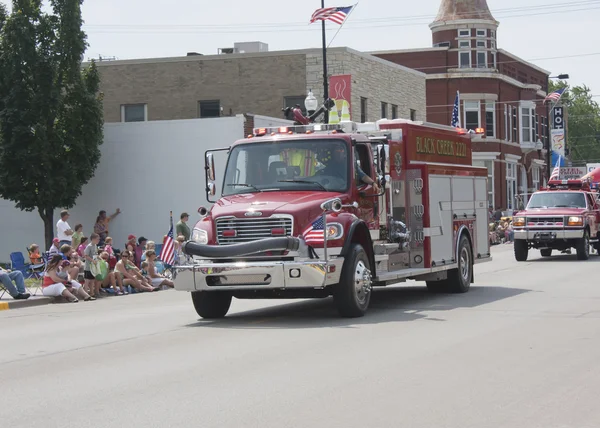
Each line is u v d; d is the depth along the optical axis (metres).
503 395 8.74
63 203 35.44
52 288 21.41
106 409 8.51
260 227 14.66
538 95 75.19
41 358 11.92
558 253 37.94
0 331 15.46
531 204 33.41
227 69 45.81
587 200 33.22
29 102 34.66
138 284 24.06
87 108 35.41
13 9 34.59
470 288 21.02
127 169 37.19
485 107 64.25
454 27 64.81
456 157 20.47
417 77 52.94
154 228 36.88
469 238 20.55
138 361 11.37
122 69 47.25
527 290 20.11
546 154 75.69
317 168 15.69
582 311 15.71
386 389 9.10
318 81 44.53
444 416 7.91
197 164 36.28
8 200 38.09
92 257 22.31
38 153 34.47
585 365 10.32
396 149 17.80
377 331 13.49
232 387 9.40
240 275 14.50
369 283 15.52
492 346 11.79
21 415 8.36
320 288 15.16
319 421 7.78
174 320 16.17
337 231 14.76
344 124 17.81
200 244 14.90
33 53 34.50
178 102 46.53
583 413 7.98
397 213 17.83
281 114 45.00
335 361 10.84
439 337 12.71
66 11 34.81
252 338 13.16
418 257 18.08
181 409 8.41
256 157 16.00
